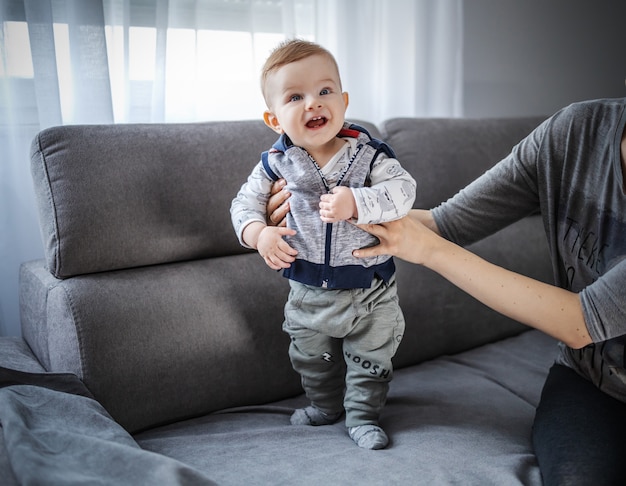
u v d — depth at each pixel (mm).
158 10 1605
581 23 2691
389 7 2033
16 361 1306
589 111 1170
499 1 2443
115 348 1218
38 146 1291
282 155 1173
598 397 1141
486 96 2498
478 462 1086
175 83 1722
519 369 1556
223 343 1334
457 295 1655
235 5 1774
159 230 1334
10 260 1603
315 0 1895
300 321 1206
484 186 1302
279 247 1101
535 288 1072
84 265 1269
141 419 1247
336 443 1179
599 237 1132
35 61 1507
